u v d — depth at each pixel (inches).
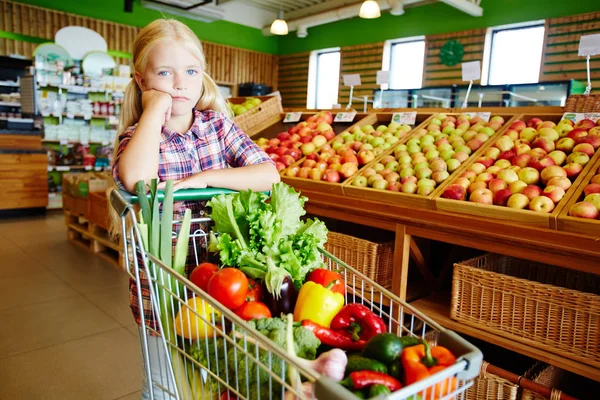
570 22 258.5
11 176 231.1
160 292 38.1
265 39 424.2
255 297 38.3
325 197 96.3
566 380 79.4
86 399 83.3
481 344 91.2
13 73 243.0
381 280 90.7
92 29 309.3
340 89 382.0
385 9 328.2
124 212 35.8
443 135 103.7
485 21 292.8
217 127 53.7
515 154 87.0
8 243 183.2
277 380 28.4
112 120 284.8
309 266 42.1
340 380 28.9
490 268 84.9
